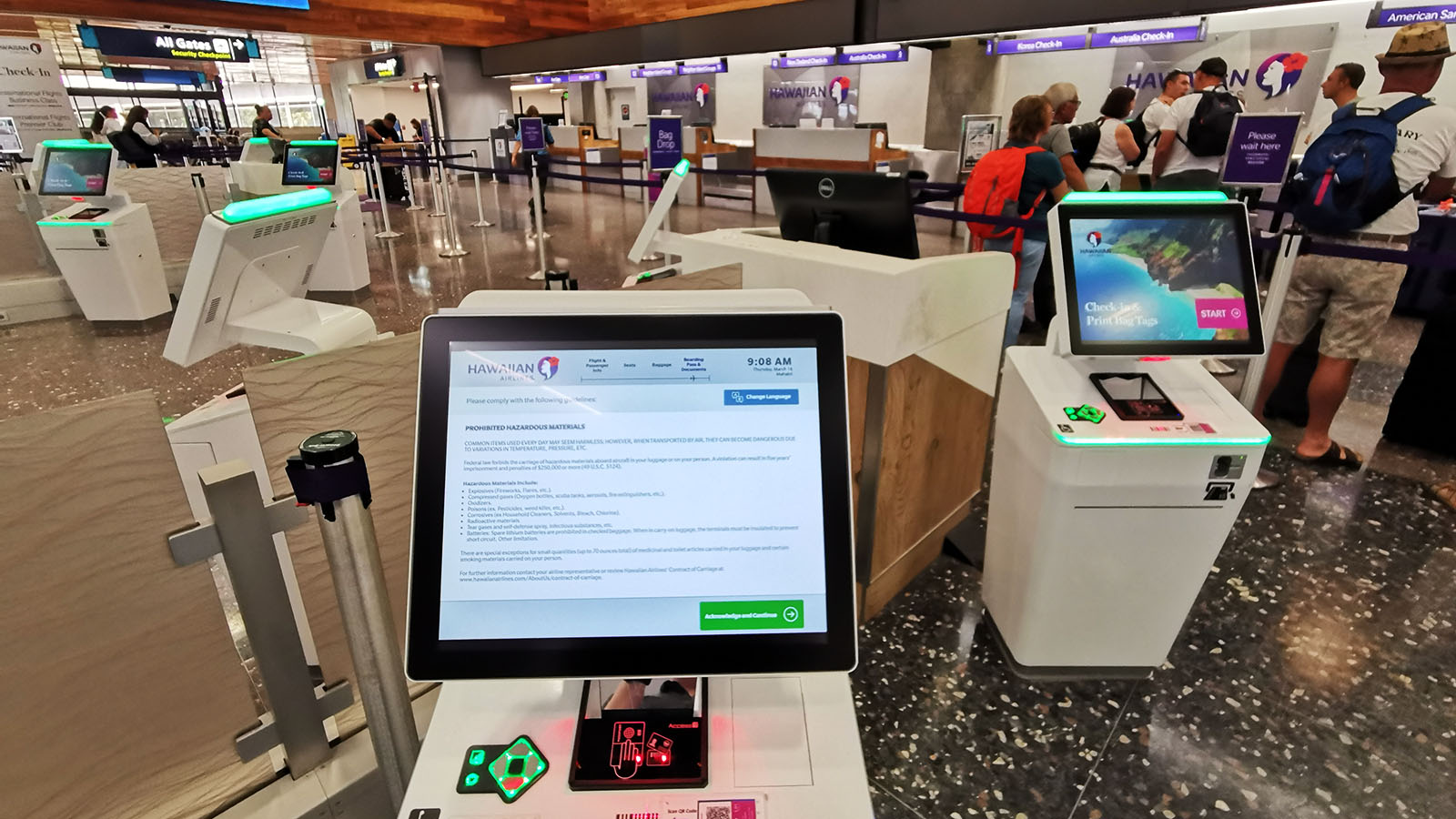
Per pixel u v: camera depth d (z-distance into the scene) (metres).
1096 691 1.85
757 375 0.78
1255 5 5.30
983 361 2.28
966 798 1.57
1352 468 2.95
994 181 3.27
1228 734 1.72
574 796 0.74
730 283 1.60
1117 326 1.56
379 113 16.89
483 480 0.76
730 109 12.05
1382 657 1.96
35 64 7.57
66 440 0.92
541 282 6.01
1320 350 2.85
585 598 0.76
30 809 1.01
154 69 14.35
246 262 1.64
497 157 12.50
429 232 8.41
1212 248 1.57
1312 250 2.45
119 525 0.99
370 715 0.94
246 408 1.36
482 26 12.22
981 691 1.86
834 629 0.77
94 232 4.66
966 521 2.55
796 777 0.76
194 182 6.18
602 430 0.77
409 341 1.26
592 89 14.30
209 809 1.19
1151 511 1.60
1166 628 1.78
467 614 0.75
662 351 0.77
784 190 2.07
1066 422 1.56
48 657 0.97
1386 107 2.53
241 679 1.18
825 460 0.78
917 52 9.37
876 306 1.71
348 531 0.82
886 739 1.72
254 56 10.67
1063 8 6.30
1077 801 1.56
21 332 4.78
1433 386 3.02
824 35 8.23
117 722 1.06
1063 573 1.70
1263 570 2.32
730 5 9.41
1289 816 1.52
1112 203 1.59
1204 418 1.55
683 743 0.78
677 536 0.77
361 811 1.27
